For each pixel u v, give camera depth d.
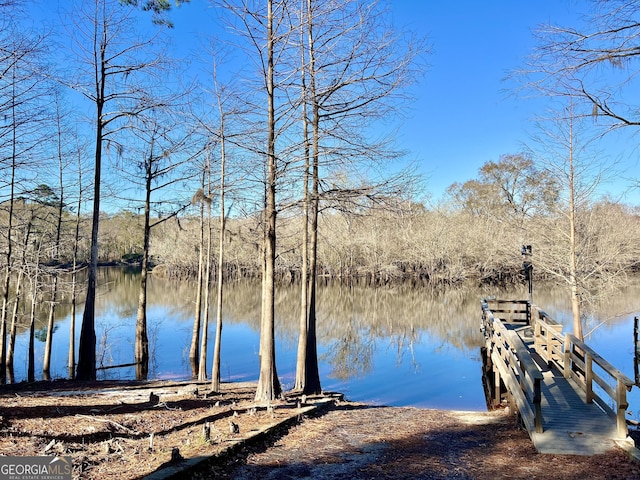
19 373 17.25
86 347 13.80
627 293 33.41
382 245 42.66
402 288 43.72
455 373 15.53
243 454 5.86
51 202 17.25
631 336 20.88
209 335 23.42
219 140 10.49
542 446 5.88
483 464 5.66
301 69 9.00
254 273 52.38
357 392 13.43
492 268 41.31
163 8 12.81
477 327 25.03
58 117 17.50
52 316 16.53
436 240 43.84
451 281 43.72
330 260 42.28
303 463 5.70
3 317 15.02
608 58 5.43
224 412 7.89
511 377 8.31
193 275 53.94
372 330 24.69
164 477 4.50
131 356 19.47
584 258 16.91
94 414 7.42
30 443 5.28
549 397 7.62
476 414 9.15
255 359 18.36
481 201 49.00
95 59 13.39
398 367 16.55
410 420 8.47
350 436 7.11
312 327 11.91
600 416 6.79
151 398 8.57
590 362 7.38
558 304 30.86
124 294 41.69
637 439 7.25
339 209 9.09
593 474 5.00
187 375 16.16
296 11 8.66
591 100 6.10
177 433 6.50
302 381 11.73
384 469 5.53
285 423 7.35
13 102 9.74
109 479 4.49
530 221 20.92
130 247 58.47
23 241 15.70
